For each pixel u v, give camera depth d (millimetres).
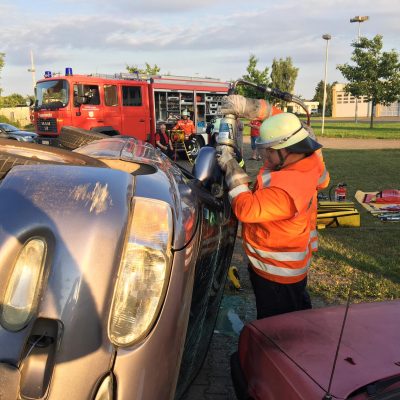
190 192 2359
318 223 6652
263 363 2025
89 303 1443
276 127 2549
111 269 1503
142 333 1520
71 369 1387
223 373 3117
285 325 2197
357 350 1934
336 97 75438
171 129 17797
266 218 2510
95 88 15633
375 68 36375
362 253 5488
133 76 17344
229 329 3691
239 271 5000
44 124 15539
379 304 2398
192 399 2822
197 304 2219
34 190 1598
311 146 2562
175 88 18078
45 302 1424
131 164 2389
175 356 1658
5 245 1469
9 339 1396
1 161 1873
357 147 20562
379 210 7477
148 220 1652
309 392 1717
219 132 2934
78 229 1505
